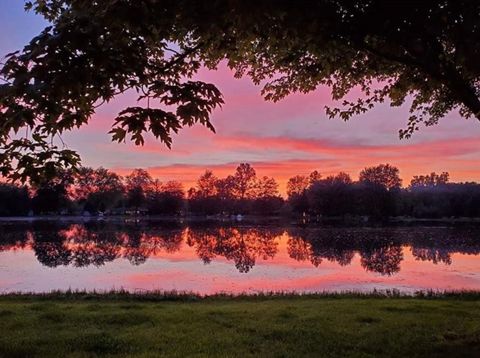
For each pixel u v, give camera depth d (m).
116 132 5.10
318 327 7.96
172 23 5.14
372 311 9.57
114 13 4.64
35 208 109.44
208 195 141.88
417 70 7.65
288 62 7.80
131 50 5.07
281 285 18.27
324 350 6.54
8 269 22.64
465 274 21.66
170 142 5.20
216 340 7.04
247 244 39.78
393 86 8.81
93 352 6.47
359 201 110.56
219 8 4.60
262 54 8.19
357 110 10.06
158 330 7.72
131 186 135.75
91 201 126.75
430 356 6.25
